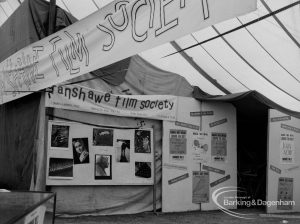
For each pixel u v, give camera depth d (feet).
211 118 29.94
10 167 26.45
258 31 21.01
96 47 14.75
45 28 23.68
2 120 28.91
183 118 28.73
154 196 27.07
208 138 29.68
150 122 27.63
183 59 26.50
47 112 23.22
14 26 25.95
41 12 23.73
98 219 23.79
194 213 27.78
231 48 23.40
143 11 11.94
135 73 27.12
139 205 26.78
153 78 27.91
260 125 35.14
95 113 25.26
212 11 9.26
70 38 16.98
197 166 29.07
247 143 35.47
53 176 23.21
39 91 21.43
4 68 25.00
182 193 28.27
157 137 27.91
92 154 24.86
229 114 30.76
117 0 13.32
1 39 29.01
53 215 7.75
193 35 23.03
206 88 29.73
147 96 27.12
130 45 12.50
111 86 26.09
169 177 27.84
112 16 13.58
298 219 27.04
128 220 23.97
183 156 28.50
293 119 31.22
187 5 10.09
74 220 23.12
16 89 22.84
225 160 30.27
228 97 27.71
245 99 29.14
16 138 25.85
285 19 19.19
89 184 24.54
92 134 24.99
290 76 23.79
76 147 24.25
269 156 30.25
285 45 21.13
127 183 25.96
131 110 26.45
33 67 20.56
